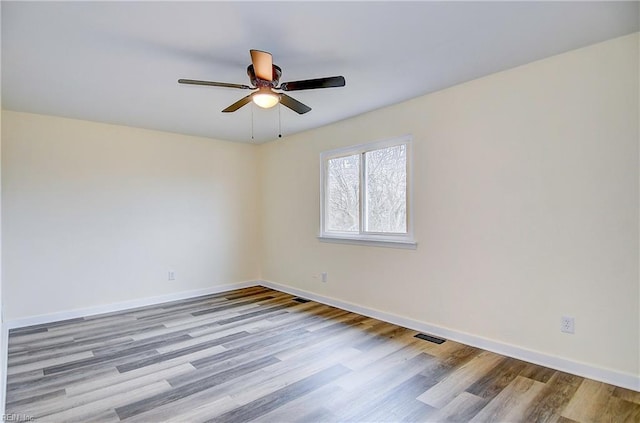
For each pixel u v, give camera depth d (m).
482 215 2.89
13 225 3.60
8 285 3.56
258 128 4.45
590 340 2.38
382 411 2.05
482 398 2.17
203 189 4.95
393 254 3.59
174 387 2.34
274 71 2.36
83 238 4.00
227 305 4.36
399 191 3.58
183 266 4.75
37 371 2.58
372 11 1.91
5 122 3.57
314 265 4.56
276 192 5.16
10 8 1.84
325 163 4.43
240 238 5.33
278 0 1.80
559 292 2.50
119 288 4.23
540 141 2.57
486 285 2.88
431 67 2.66
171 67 2.61
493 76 2.80
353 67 2.64
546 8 1.90
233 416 2.02
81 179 3.99
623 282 2.25
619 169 2.25
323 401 2.16
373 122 3.75
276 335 3.29
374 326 3.52
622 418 1.95
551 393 2.21
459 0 1.82
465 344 3.01
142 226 4.41
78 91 3.08
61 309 3.85
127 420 1.98
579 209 2.41
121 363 2.71
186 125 4.28
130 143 4.33
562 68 2.46
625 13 1.95
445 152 3.13
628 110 2.21
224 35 2.16
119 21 1.99
